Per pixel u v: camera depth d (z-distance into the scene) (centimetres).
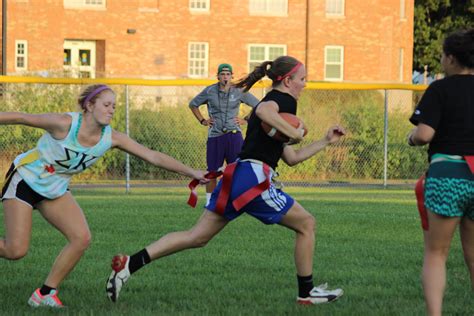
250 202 923
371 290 1050
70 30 5675
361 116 3195
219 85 2123
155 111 3123
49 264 1231
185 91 3728
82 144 900
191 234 939
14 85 3042
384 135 3006
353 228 1681
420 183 809
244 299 991
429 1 6975
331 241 1493
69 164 906
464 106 774
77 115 898
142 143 3092
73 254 934
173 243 935
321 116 3178
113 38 5747
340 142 3191
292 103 923
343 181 3167
